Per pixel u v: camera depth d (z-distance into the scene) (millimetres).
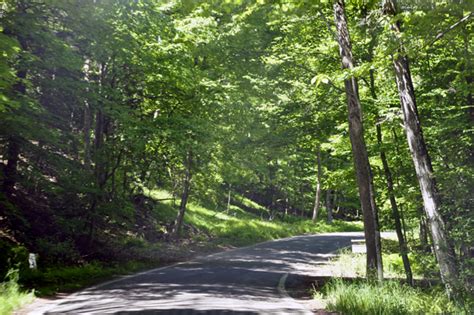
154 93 21094
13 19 14703
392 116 12773
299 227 42969
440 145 13234
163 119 19188
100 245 18938
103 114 19391
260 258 21938
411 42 8531
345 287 10555
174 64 19969
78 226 17391
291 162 50000
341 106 16922
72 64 16250
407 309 8641
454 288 8805
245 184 49875
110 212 18500
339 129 17719
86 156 19891
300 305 10055
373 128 16984
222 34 20734
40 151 16156
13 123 14367
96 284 12656
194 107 23047
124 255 18875
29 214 17672
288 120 17625
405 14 8148
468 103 14688
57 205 19438
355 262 19828
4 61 11555
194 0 9867
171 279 13836
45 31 15852
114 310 8672
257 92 21625
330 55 16766
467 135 12562
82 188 16703
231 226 32750
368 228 13820
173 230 25219
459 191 9016
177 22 20484
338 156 21062
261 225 37219
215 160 27500
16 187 19219
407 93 10727
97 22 16766
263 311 8984
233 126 26016
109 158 18703
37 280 12273
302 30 16953
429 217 10164
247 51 18406
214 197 33188
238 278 14602
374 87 16406
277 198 57188
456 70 14461
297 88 17906
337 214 68438
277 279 14852
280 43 17547
